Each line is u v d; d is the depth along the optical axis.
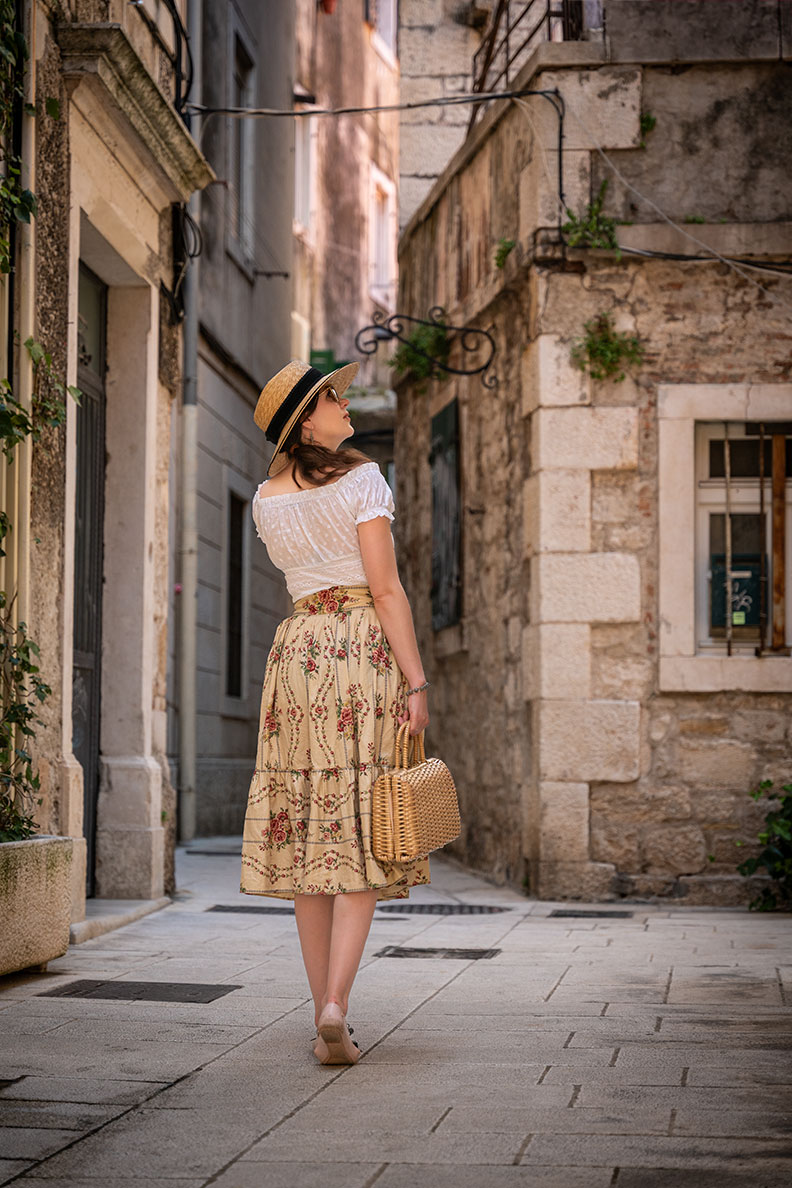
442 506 10.94
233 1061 3.42
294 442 3.68
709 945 5.85
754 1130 2.76
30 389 5.51
